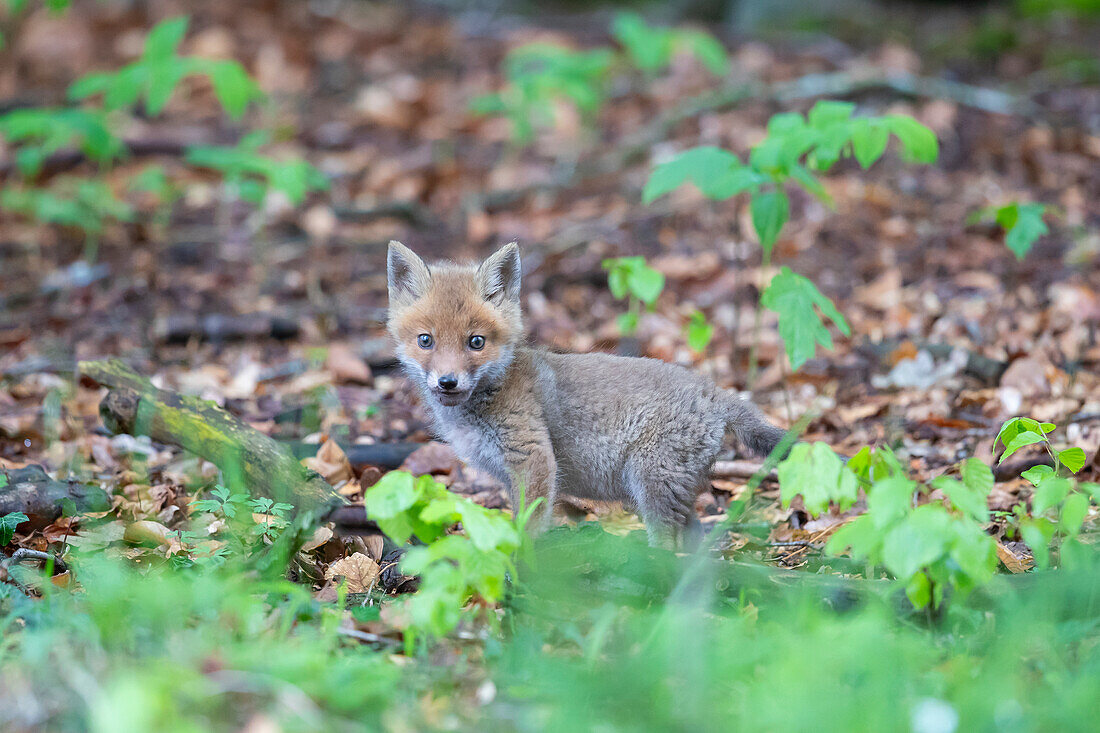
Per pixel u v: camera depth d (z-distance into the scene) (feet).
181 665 17.87
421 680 19.54
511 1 96.17
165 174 62.95
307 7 87.04
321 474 31.81
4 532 26.25
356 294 51.60
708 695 18.39
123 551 26.53
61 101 70.13
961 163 59.47
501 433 29.12
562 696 18.07
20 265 54.13
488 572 19.72
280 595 23.26
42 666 18.16
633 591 23.35
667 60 75.05
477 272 30.04
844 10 88.74
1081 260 47.75
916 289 47.34
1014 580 22.43
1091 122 63.82
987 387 39.14
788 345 31.65
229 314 49.08
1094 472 31.50
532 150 67.56
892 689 17.70
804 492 19.42
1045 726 16.84
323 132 69.56
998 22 82.64
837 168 60.08
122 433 30.27
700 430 28.30
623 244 54.39
